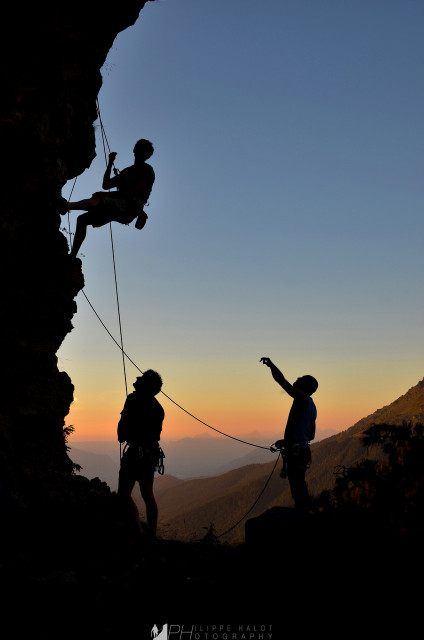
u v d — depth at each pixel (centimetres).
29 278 766
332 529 543
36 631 386
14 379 750
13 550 527
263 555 530
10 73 698
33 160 706
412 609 436
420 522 540
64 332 859
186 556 613
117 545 605
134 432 707
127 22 881
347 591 464
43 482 708
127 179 761
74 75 791
